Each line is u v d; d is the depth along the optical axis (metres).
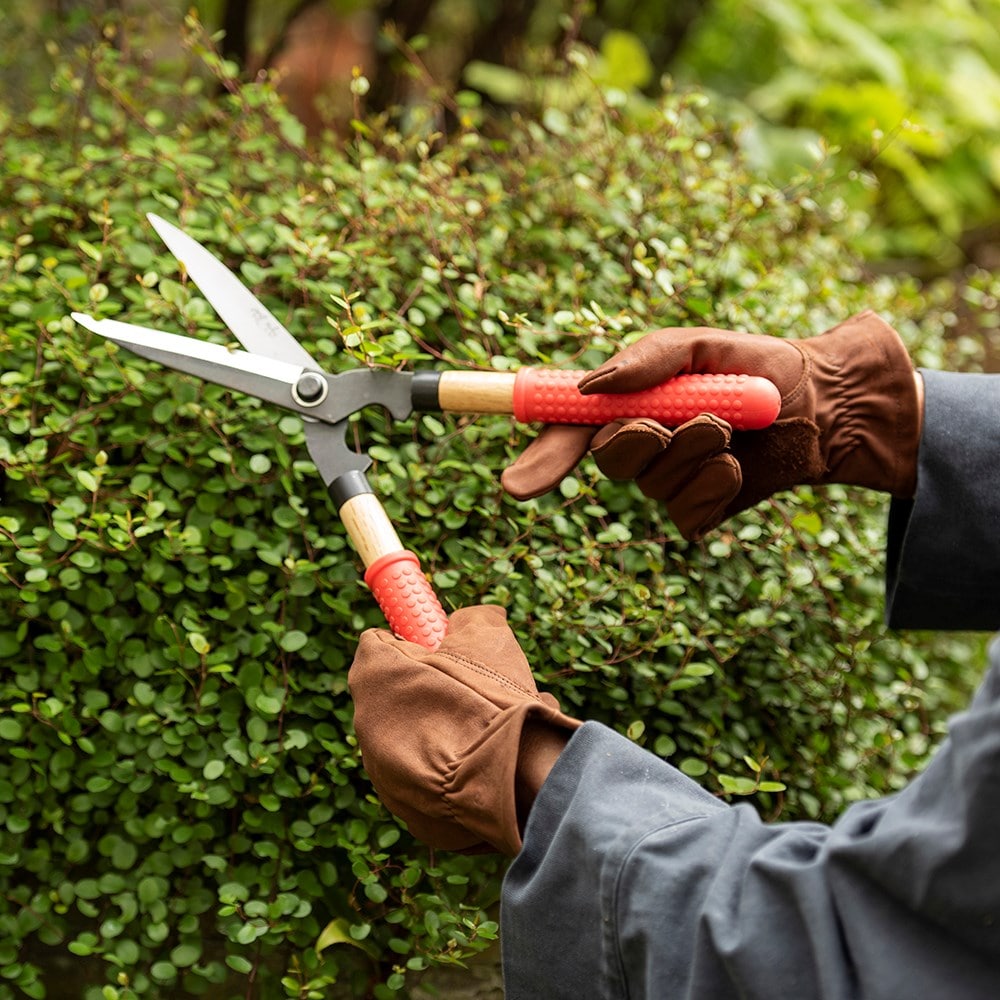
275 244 1.45
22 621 1.30
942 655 1.68
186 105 1.86
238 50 2.46
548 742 0.92
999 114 2.65
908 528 1.18
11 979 1.27
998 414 1.18
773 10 2.54
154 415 1.30
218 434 1.31
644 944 0.79
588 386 1.07
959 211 2.86
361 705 0.98
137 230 1.44
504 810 0.87
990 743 0.64
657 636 1.29
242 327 1.23
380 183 1.48
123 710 1.32
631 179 1.63
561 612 1.28
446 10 2.82
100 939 1.32
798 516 1.33
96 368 1.30
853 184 2.49
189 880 1.29
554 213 1.59
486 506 1.33
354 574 1.30
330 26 2.86
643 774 0.88
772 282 1.54
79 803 1.29
